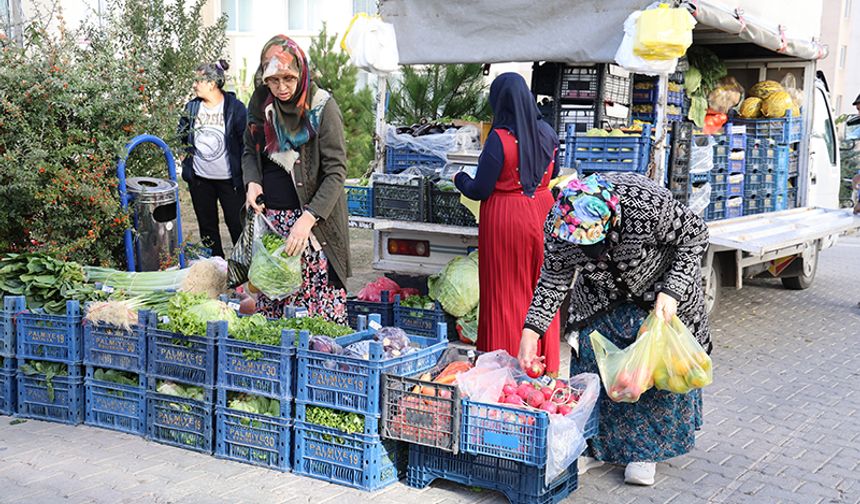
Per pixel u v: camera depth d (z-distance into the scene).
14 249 6.19
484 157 5.27
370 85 15.09
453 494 4.35
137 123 6.55
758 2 8.20
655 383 4.20
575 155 7.00
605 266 4.21
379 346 4.24
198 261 5.78
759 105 9.81
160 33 9.68
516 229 5.27
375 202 7.73
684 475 4.69
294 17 19.09
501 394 4.25
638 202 4.04
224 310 4.81
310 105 5.21
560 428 4.03
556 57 6.84
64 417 5.22
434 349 4.70
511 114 5.27
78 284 5.41
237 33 19.12
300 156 5.24
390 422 4.29
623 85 7.57
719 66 9.14
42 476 4.41
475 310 6.81
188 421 4.82
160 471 4.52
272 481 4.42
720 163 8.70
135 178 6.48
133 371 4.98
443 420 4.15
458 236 7.43
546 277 4.32
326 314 5.45
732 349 7.62
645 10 6.28
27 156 5.84
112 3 10.13
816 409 5.94
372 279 10.08
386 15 7.74
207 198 8.33
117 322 4.95
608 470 4.73
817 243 10.55
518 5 6.98
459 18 7.32
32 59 6.34
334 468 4.43
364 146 13.41
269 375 4.54
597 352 4.30
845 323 8.84
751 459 4.96
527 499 4.09
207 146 8.12
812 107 10.42
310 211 5.20
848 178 18.03
